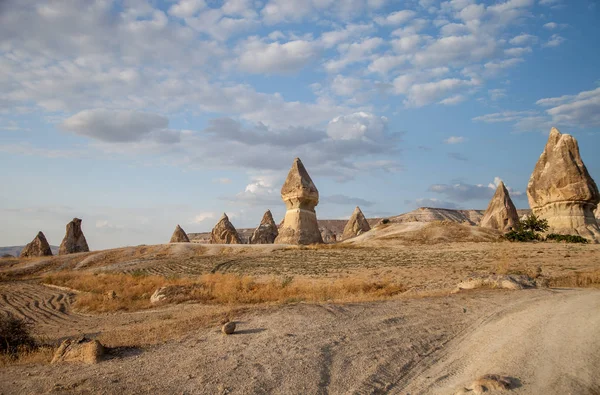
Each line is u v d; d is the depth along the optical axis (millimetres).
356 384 7988
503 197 73875
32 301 29891
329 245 58469
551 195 57969
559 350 9258
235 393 7629
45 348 12516
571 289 17656
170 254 58906
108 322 19797
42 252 76625
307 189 65812
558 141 59500
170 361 9469
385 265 36094
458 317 12625
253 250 57500
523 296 15562
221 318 13383
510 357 8961
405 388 7887
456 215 140125
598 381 7734
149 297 25859
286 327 11664
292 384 7965
